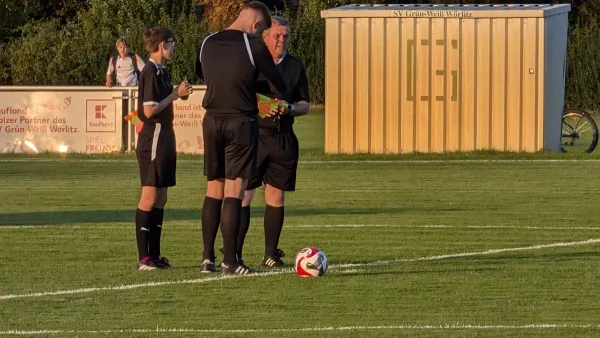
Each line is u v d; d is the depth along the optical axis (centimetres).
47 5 11794
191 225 3597
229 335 2131
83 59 8950
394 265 2862
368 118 5869
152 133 2780
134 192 4478
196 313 2327
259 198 4338
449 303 2412
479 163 5456
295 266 2725
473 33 5794
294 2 11206
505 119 5797
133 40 8825
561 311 2336
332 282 2639
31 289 2581
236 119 2670
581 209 3947
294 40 9119
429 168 5284
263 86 2841
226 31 2705
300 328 2188
